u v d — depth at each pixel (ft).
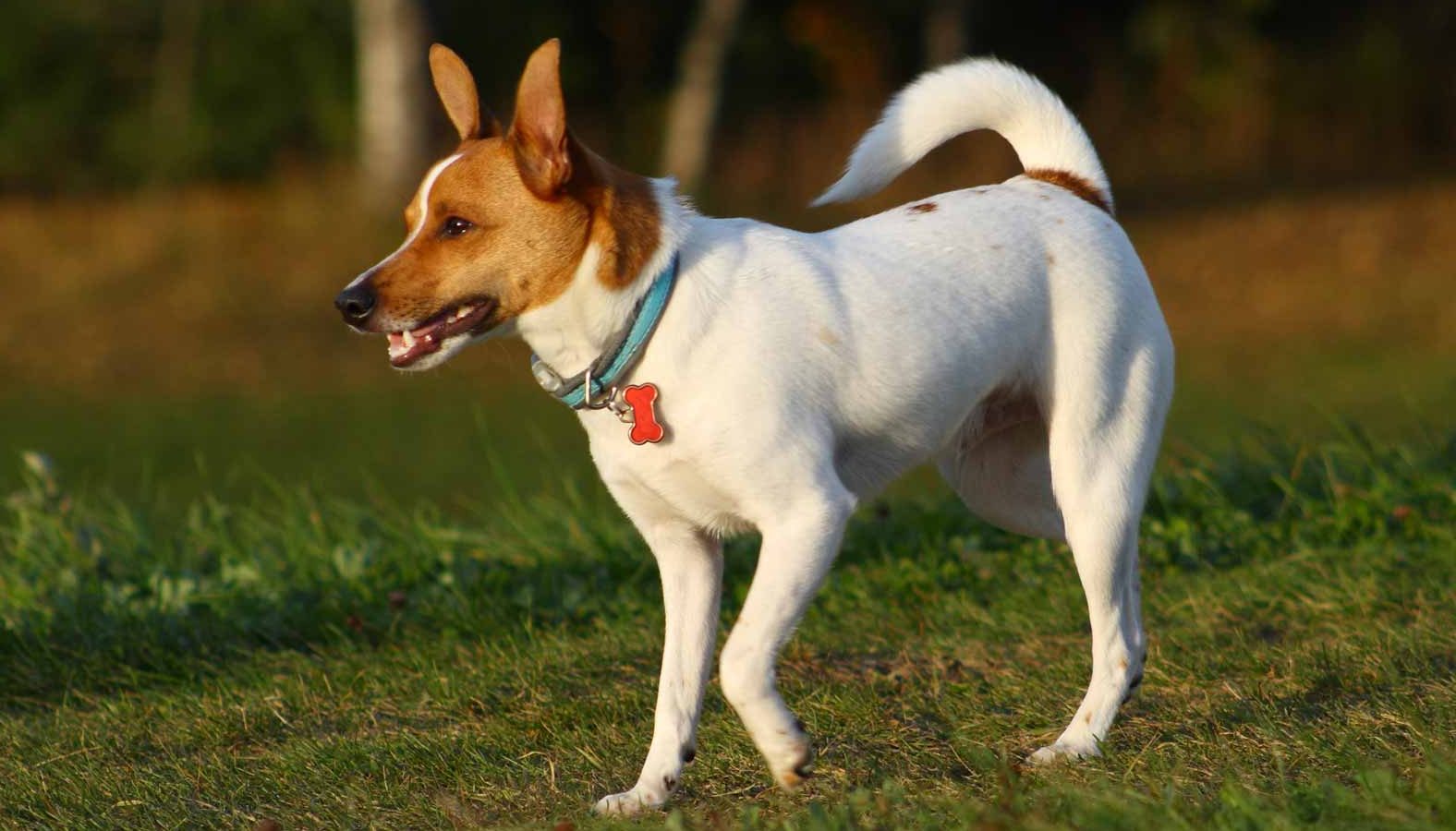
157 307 84.23
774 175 105.09
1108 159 119.65
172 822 21.27
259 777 22.62
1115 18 130.41
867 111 109.91
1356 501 30.89
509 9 113.80
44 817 21.70
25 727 25.70
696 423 19.42
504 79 112.98
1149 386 22.07
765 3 120.98
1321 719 21.11
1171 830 16.46
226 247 90.89
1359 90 130.41
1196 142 124.06
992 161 103.09
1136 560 22.24
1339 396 65.82
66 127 107.34
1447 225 101.24
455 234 19.34
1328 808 16.99
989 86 23.15
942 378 20.72
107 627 29.04
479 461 60.70
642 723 23.84
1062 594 28.35
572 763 22.45
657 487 20.02
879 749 21.93
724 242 20.07
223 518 35.40
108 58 109.40
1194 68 127.65
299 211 94.12
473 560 31.81
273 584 31.42
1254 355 78.18
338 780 22.35
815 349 19.85
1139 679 21.86
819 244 20.79
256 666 27.89
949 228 21.48
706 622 20.97
